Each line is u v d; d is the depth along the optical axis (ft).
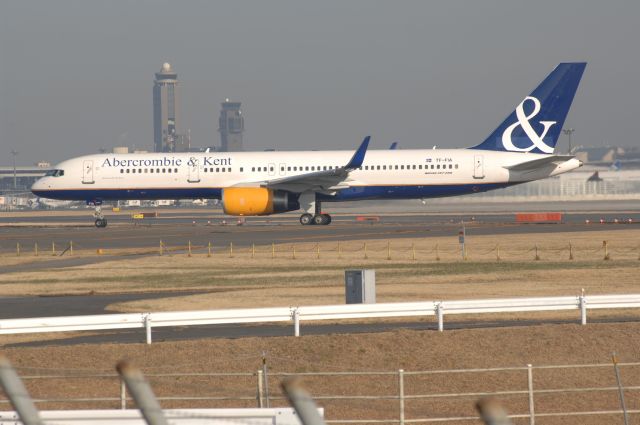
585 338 375.45
